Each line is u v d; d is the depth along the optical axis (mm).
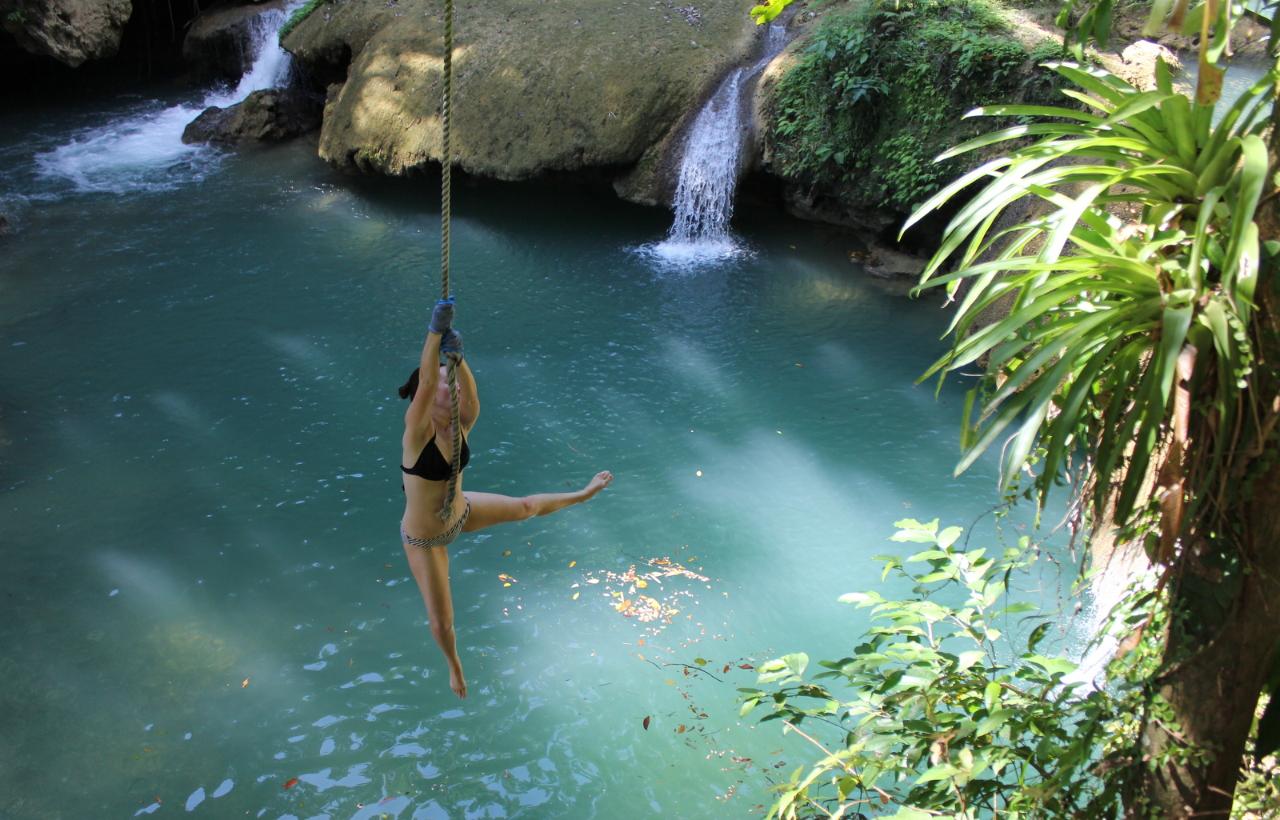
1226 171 3445
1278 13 3270
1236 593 3484
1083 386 3441
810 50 15008
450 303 4250
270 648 8555
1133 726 4102
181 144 19906
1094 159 11703
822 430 11320
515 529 9875
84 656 8453
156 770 7441
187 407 11789
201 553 9609
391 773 7418
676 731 7723
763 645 8539
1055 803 4004
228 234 16016
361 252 15445
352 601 9078
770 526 9906
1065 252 10617
